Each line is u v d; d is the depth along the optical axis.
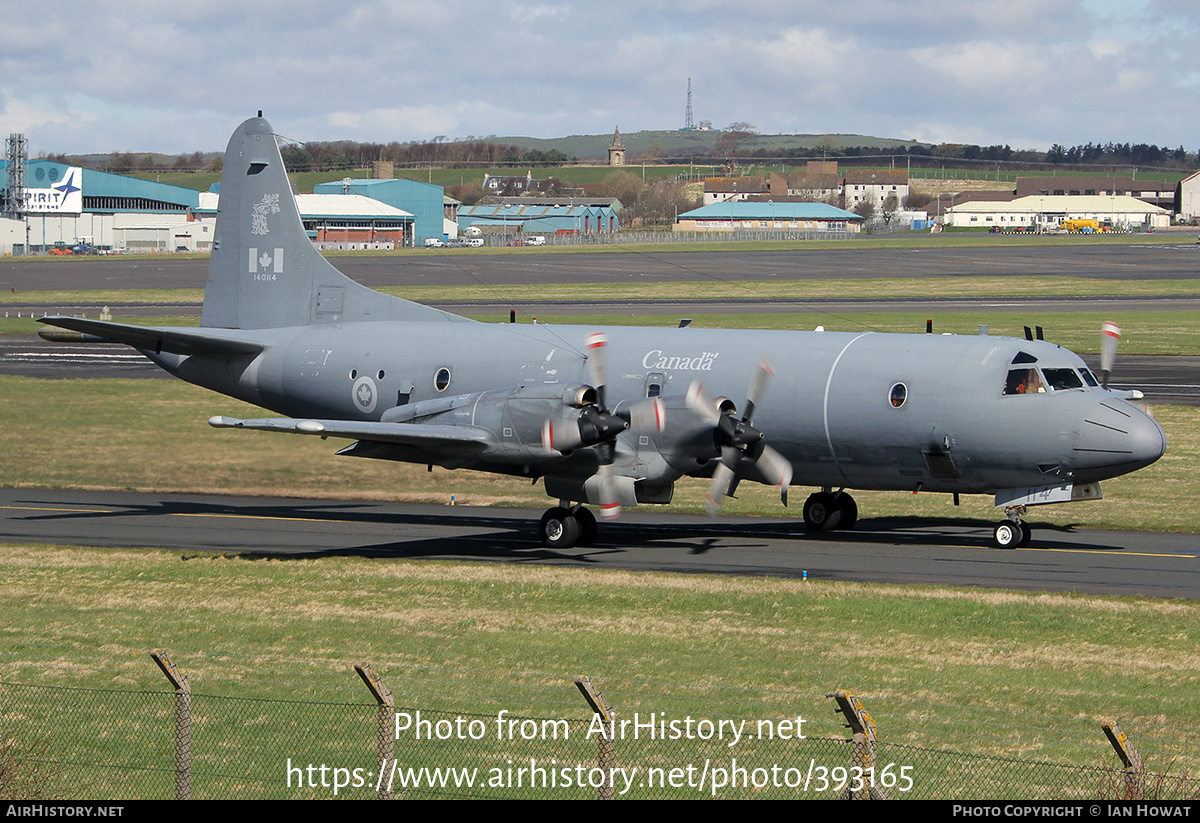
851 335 83.44
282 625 60.03
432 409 79.31
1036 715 45.41
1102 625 58.16
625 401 77.75
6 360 185.25
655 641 56.31
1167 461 114.44
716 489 74.81
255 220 102.44
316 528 87.62
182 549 78.94
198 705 47.06
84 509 94.50
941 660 52.91
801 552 77.88
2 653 55.03
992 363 76.44
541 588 67.00
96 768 39.94
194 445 120.06
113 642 57.12
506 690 48.81
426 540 83.00
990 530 86.75
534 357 87.25
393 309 98.06
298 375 96.75
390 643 56.53
